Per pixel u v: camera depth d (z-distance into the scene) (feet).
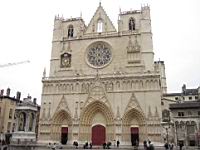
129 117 237.45
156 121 226.58
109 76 253.44
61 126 257.34
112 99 245.65
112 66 262.47
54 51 289.53
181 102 314.35
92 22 291.58
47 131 254.68
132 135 233.35
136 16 277.85
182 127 284.20
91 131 248.52
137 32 268.00
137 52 260.21
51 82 270.87
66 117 257.96
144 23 269.03
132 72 251.60
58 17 304.91
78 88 260.01
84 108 250.16
